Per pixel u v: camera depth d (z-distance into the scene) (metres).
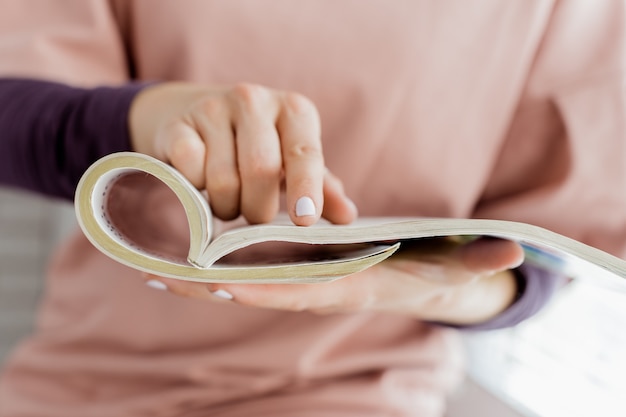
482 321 0.70
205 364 0.79
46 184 0.68
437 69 0.74
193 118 0.47
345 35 0.75
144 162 0.37
